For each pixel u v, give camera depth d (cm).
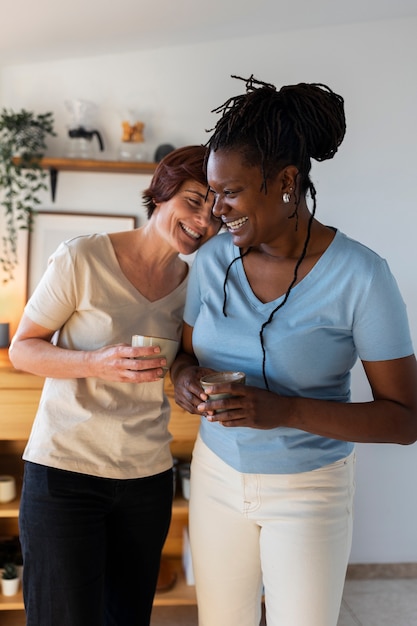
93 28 260
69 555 148
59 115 292
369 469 301
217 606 150
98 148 293
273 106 122
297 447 137
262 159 120
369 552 303
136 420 154
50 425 150
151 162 288
